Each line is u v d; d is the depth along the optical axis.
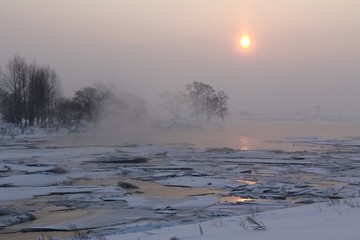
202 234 10.28
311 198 24.66
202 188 29.89
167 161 47.59
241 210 21.23
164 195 26.81
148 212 21.47
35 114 96.31
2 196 26.27
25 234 17.44
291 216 12.49
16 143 69.81
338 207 13.57
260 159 48.81
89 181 33.31
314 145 70.62
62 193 27.42
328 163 44.59
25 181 31.94
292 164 44.03
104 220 19.75
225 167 41.88
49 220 19.94
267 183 31.02
